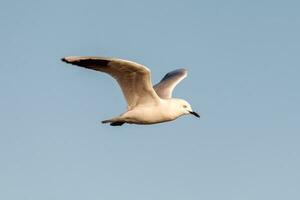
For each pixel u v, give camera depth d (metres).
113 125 18.94
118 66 17.34
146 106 18.41
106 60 17.06
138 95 18.25
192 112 19.08
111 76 17.69
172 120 18.92
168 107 18.62
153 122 18.61
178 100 19.02
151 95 18.28
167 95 20.27
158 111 18.47
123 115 18.36
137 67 17.38
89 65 17.05
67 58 16.61
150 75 17.67
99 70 17.36
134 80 17.84
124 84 17.94
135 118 18.39
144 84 17.92
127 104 18.36
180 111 18.89
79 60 16.72
